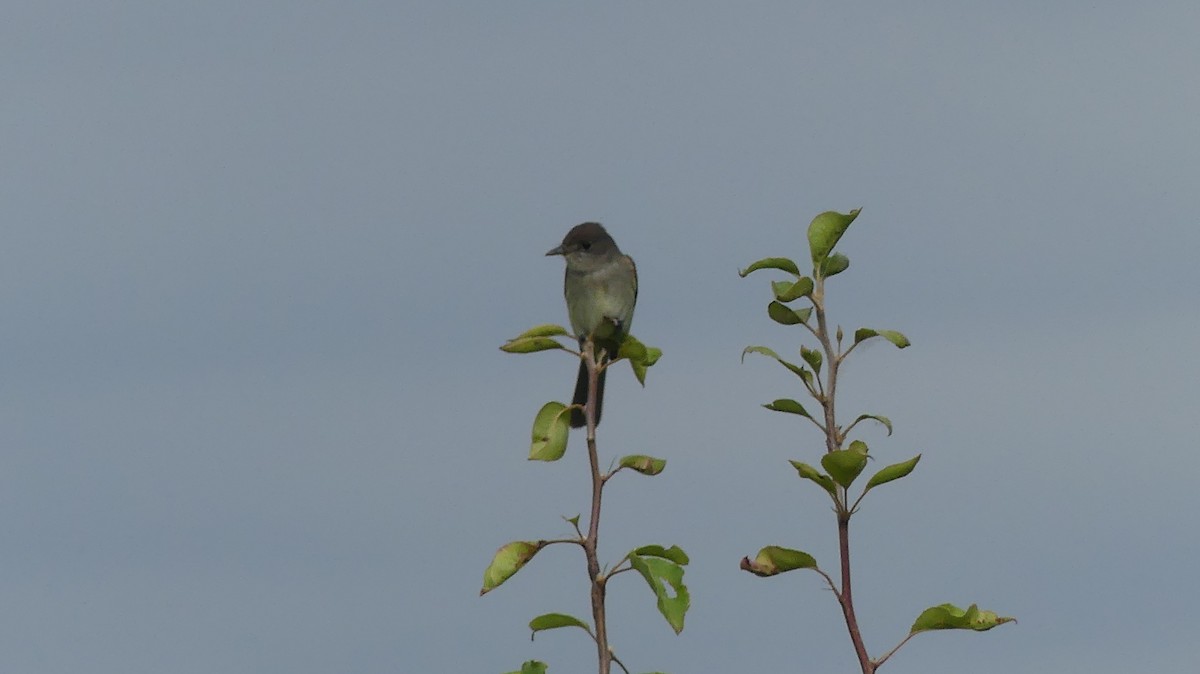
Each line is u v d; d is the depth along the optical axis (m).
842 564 9.75
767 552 9.69
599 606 9.73
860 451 9.95
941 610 9.68
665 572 9.80
